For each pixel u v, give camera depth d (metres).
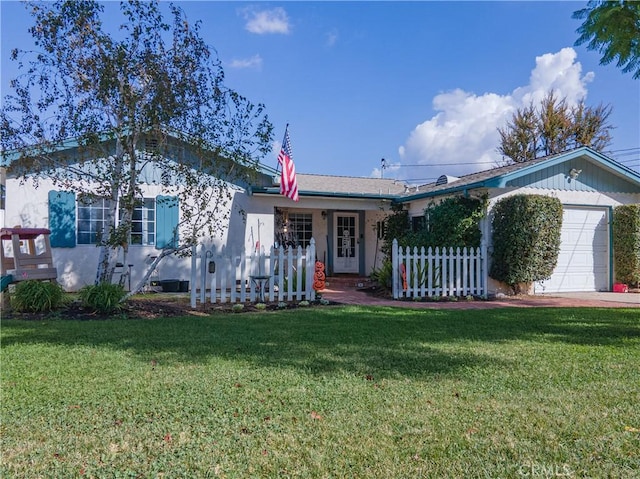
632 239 12.08
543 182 11.89
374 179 19.72
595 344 5.30
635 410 3.15
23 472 2.32
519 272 10.86
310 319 7.10
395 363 4.36
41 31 7.46
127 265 10.81
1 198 11.70
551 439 2.70
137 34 7.81
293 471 2.34
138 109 7.98
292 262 9.34
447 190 12.09
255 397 3.38
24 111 7.79
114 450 2.56
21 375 3.90
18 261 8.31
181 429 2.83
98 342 5.26
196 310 8.22
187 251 8.91
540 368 4.21
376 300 10.16
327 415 3.05
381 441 2.67
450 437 2.72
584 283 12.34
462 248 11.16
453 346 5.13
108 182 8.98
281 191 12.26
